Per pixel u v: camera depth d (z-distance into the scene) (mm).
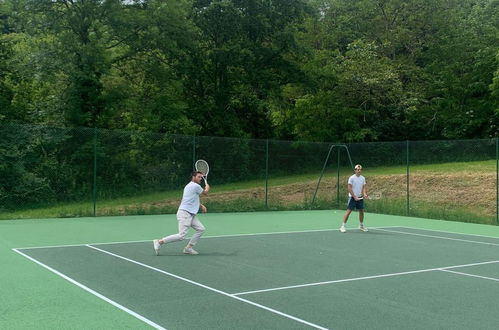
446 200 23688
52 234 14031
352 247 12617
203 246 12352
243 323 6039
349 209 15734
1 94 27484
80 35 27422
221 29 34219
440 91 41125
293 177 23891
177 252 11281
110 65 28078
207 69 35594
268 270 9391
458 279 8938
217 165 21859
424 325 6125
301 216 20844
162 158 20688
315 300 7234
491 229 17703
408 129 41188
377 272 9438
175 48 29531
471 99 41250
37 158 18984
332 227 17219
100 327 5801
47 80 27359
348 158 25500
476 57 40781
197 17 33844
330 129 37438
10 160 18562
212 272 9102
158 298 7168
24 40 30219
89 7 26875
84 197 19516
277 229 16344
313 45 43000
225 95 35812
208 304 6887
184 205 10844
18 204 18594
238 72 35938
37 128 19047
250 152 22688
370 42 42375
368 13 44781
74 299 7047
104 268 9297
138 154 20344
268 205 23000
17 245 12016
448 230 17141
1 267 9250
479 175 24734
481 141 25141
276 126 39438
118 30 27797
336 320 6254
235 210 22125
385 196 25312
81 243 12461
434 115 41031
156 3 28594
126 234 14297
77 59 26938
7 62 27547
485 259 11156
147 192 20328
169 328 5805
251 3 34156
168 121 29422
